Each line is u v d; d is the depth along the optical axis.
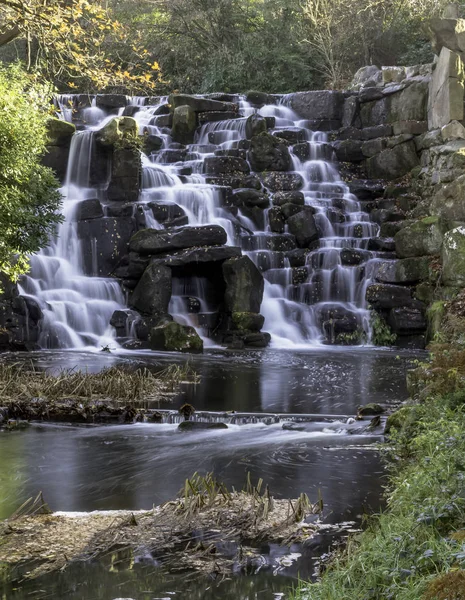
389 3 34.41
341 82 36.41
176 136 29.55
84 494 8.02
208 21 38.22
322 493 7.89
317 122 30.27
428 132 26.70
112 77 19.48
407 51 36.31
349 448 9.94
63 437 10.80
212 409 12.35
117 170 24.59
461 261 20.61
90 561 6.02
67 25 18.23
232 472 8.84
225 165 27.25
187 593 5.43
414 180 26.52
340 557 5.82
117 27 20.34
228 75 36.69
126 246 23.23
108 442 10.49
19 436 10.87
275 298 23.42
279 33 37.47
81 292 22.25
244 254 23.78
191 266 22.94
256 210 25.38
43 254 22.92
